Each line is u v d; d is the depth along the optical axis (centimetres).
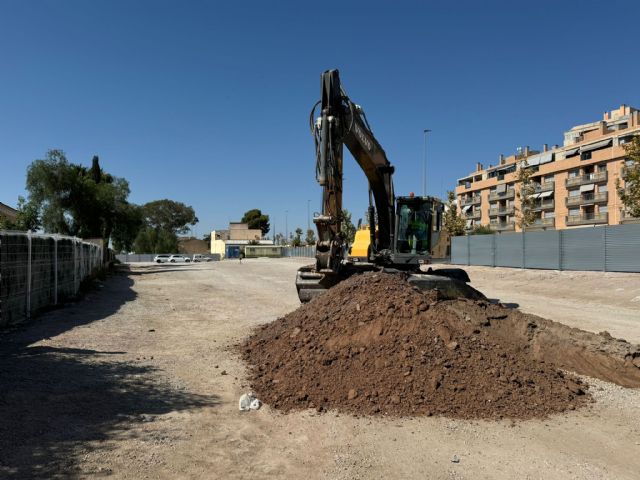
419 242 1234
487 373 592
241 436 475
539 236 2744
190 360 777
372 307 721
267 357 750
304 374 634
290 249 9144
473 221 8962
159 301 1630
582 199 6481
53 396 568
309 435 478
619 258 2208
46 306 1334
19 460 404
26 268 1164
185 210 12044
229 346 890
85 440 451
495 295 1844
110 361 754
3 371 661
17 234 1101
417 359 609
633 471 410
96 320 1169
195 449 443
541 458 430
